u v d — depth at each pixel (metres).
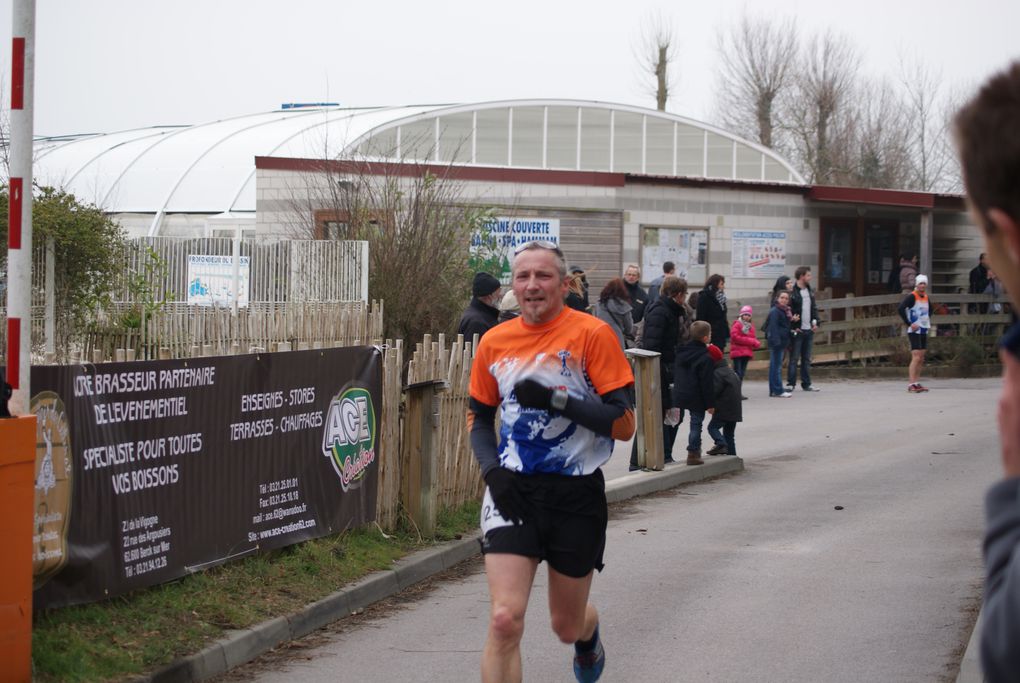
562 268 5.39
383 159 21.56
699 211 28.41
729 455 14.48
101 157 36.53
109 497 6.84
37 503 6.28
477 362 5.52
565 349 5.30
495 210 22.70
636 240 27.48
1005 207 1.50
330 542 8.91
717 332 19.06
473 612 8.13
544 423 5.23
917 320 23.84
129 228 32.38
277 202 23.34
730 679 6.54
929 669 6.66
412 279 18.98
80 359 12.30
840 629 7.50
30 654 5.75
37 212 13.09
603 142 31.94
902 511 11.58
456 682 6.58
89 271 13.73
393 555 9.16
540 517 5.21
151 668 6.33
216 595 7.49
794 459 15.20
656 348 13.94
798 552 9.79
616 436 5.29
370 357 9.48
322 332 15.34
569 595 5.32
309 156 25.67
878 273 32.00
